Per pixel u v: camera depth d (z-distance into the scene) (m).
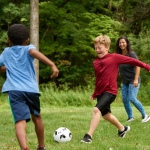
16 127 3.42
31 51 3.51
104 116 5.20
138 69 7.34
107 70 4.93
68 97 16.73
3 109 14.67
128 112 8.21
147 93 17.78
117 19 23.81
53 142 5.08
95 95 5.27
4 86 3.58
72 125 7.48
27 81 3.55
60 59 23.64
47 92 17.23
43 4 19.91
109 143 4.81
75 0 22.36
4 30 20.80
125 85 7.84
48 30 22.77
